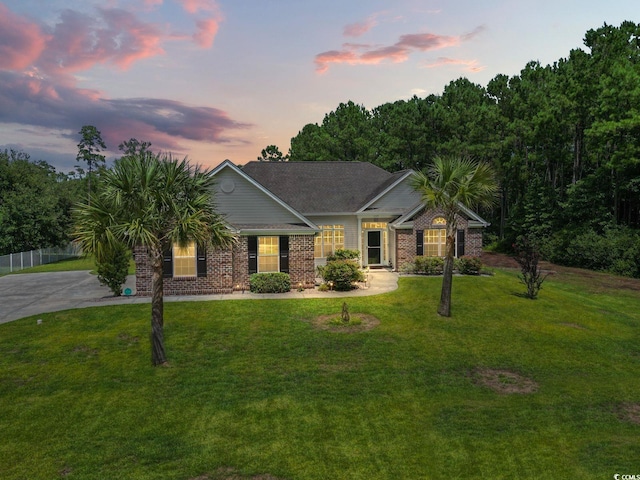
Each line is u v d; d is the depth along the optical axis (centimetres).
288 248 2186
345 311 1639
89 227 1234
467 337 1534
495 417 1003
